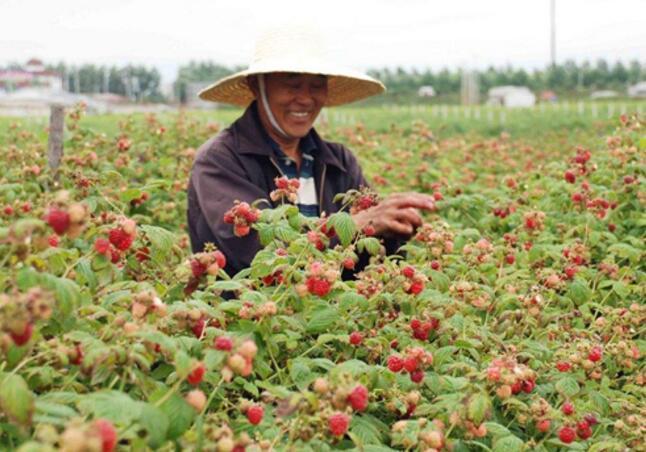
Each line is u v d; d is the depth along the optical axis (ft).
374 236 14.70
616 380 13.92
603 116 126.93
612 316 14.56
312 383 10.50
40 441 7.09
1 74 411.34
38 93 306.35
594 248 19.11
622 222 20.92
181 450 8.14
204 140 33.99
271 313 10.68
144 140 32.58
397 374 11.29
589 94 379.35
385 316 12.46
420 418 10.04
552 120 124.06
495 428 10.61
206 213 16.21
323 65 17.33
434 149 35.65
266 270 11.94
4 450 8.04
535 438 11.46
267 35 17.88
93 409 7.41
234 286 11.13
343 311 11.71
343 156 18.63
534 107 167.32
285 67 16.83
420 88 371.56
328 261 11.58
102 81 433.07
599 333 14.80
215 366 8.53
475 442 10.39
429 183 30.17
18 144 33.60
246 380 11.11
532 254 16.78
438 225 15.48
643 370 14.39
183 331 10.09
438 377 11.12
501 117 131.13
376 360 11.94
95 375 8.37
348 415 8.78
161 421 7.27
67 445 5.95
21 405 7.38
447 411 10.36
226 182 16.62
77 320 9.66
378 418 11.12
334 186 18.21
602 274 16.89
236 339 8.70
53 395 8.32
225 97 21.27
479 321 13.74
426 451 9.24
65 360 8.26
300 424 8.52
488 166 36.35
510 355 11.37
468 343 12.03
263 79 17.39
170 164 28.09
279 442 9.47
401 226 14.56
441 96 362.12
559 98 373.40
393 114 142.92
